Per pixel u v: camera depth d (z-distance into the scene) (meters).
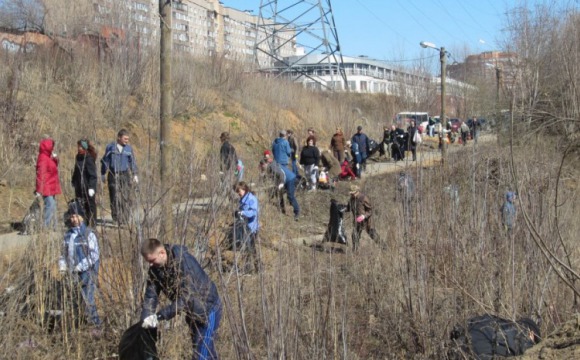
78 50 19.69
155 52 20.53
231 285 6.01
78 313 6.57
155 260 5.64
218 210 6.58
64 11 21.39
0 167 13.10
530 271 6.90
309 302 5.93
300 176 17.91
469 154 8.52
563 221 7.38
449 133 17.98
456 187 7.77
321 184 18.34
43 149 10.17
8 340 6.00
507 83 12.67
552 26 16.08
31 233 6.80
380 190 9.88
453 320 6.52
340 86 43.34
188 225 6.76
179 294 5.63
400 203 7.66
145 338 5.78
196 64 26.06
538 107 12.95
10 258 6.64
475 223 7.44
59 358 6.19
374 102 33.78
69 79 18.16
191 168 7.00
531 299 6.75
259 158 20.64
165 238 6.68
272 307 5.36
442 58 24.64
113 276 6.66
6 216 11.38
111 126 16.72
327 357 5.59
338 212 10.20
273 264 6.05
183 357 6.03
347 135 28.39
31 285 6.60
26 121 14.93
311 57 55.47
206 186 6.99
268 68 45.28
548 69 15.12
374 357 6.44
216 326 5.61
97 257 6.65
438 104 33.66
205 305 5.58
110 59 19.44
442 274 7.00
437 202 7.58
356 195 10.00
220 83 25.78
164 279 5.72
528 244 6.97
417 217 7.29
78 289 6.61
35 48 19.33
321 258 6.96
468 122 16.64
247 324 5.69
